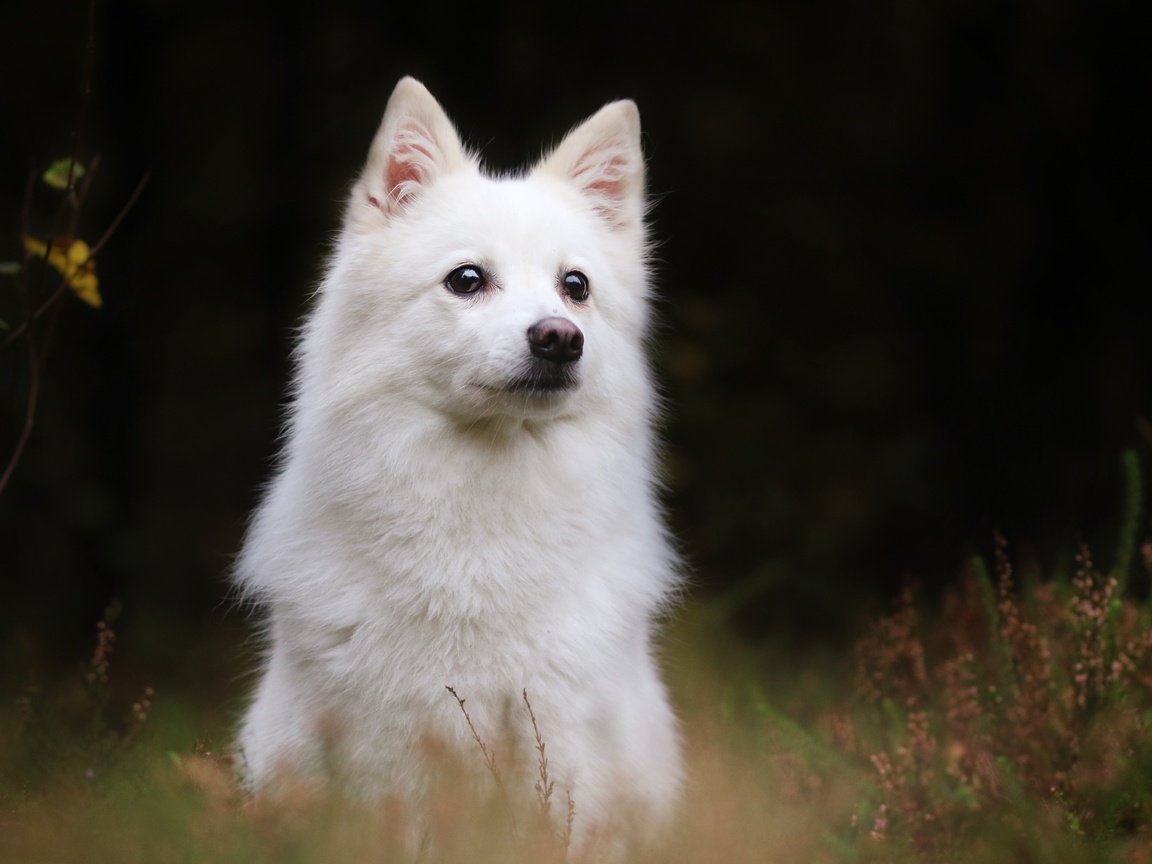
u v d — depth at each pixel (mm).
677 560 7426
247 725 7117
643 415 7004
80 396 15648
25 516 15016
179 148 17078
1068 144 15695
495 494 6367
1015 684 7688
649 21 16828
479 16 16297
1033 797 6910
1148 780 6832
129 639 13859
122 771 7164
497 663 6262
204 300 17281
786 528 15086
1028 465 14727
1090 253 15508
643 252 7457
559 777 6211
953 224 16469
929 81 16828
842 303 16719
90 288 8320
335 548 6477
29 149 15992
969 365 15867
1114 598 7633
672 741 7297
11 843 6039
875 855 6770
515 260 6676
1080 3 15609
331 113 16766
